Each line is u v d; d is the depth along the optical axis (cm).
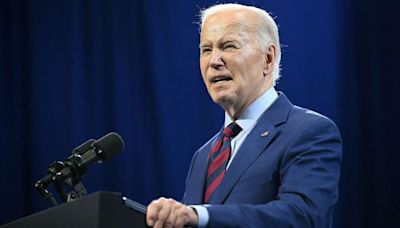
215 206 372
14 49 1112
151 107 1063
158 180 1052
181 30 1067
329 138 461
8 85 1109
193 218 354
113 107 1075
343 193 1003
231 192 459
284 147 460
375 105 1016
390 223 997
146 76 1070
